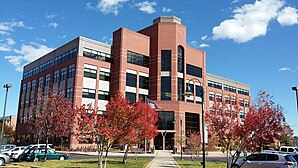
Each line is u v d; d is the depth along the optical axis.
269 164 17.45
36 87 69.06
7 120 95.81
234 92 89.69
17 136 71.69
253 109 17.25
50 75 64.44
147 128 23.16
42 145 32.84
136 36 63.59
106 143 18.97
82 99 55.12
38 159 28.61
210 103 79.19
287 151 37.22
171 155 44.47
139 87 61.91
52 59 65.88
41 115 31.47
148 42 65.75
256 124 15.74
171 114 58.03
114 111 18.62
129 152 48.34
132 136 21.36
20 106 74.50
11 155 30.23
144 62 64.12
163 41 64.00
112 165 22.67
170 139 57.62
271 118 15.91
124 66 60.03
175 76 62.09
